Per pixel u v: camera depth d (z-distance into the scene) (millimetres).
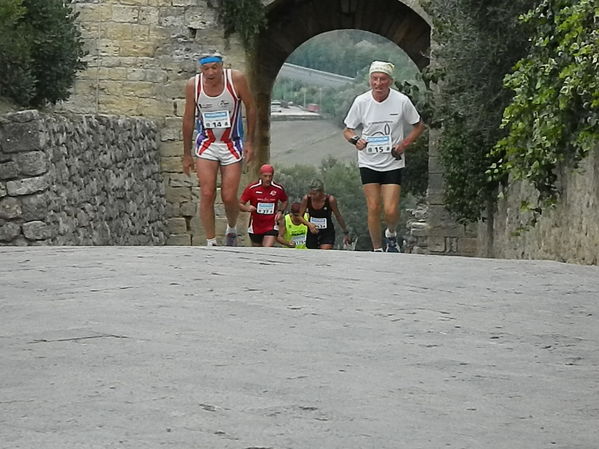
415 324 12109
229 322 11867
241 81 23016
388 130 24844
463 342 11305
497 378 9820
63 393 8883
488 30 30219
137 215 38812
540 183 22859
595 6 18859
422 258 17047
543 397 9180
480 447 7688
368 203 25203
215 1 43406
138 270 15156
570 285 14844
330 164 99250
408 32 50219
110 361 10016
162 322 11742
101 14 43781
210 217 23625
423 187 48000
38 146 29000
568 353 10914
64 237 30453
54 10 34938
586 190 19953
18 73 33125
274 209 33594
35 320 11812
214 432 7832
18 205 29000
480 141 34125
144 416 8211
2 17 31547
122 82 43812
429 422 8297
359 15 50062
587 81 19109
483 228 39938
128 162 37969
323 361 10266
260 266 15797
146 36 43781
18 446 7422
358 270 15680
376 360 10398
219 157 23406
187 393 8922
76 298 13078
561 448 7730
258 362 10117
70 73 35750
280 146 106062
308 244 35656
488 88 30672
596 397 9211
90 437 7645
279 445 7578
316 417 8328
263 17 43906
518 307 13266
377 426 8133
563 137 21234
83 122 33094
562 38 21484
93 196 33500
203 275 14797
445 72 35312
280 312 12484
